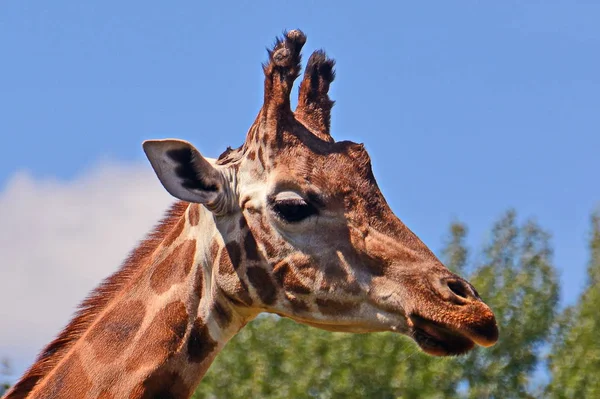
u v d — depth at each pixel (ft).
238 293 49.62
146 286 50.34
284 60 50.57
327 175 49.24
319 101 52.03
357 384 110.52
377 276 48.26
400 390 110.11
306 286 48.83
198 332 49.67
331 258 48.67
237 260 49.67
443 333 47.16
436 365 111.24
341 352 111.34
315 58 52.65
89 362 48.78
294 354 111.86
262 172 50.01
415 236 49.11
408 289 47.70
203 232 50.62
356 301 48.49
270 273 49.29
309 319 49.29
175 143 49.44
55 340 50.06
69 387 48.49
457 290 47.60
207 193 49.90
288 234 49.16
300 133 50.34
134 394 48.19
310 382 110.42
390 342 111.45
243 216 49.90
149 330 49.24
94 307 50.57
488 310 46.85
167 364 48.83
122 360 48.73
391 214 49.24
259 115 51.24
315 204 49.01
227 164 51.06
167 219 52.42
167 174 49.73
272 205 49.34
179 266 50.47
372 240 48.55
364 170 49.73
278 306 49.49
